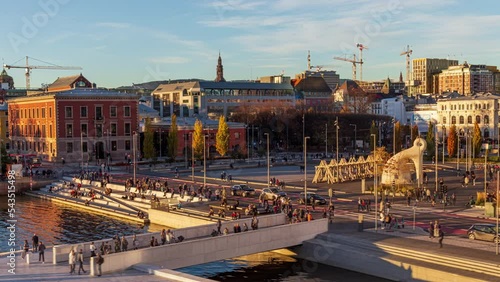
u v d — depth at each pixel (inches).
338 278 2522.1
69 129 6717.5
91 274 2176.4
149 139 6692.9
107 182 5054.1
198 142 6825.8
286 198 3700.8
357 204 3762.3
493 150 7834.6
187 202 4003.4
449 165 6127.0
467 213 3380.9
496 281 2111.2
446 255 2383.1
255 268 2733.8
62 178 5654.5
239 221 2883.9
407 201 3742.6
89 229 3634.4
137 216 3900.1
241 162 6830.7
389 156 5022.1
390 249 2546.8
